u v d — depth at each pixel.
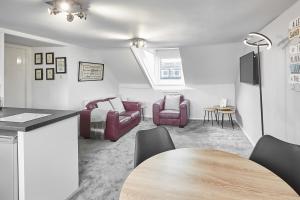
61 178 2.17
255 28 3.21
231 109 5.29
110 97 5.79
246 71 3.91
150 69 6.26
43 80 4.61
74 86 4.65
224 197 1.09
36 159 1.85
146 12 2.37
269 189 1.17
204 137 4.48
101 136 4.27
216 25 3.00
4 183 1.80
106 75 5.95
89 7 2.18
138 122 5.73
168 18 2.62
